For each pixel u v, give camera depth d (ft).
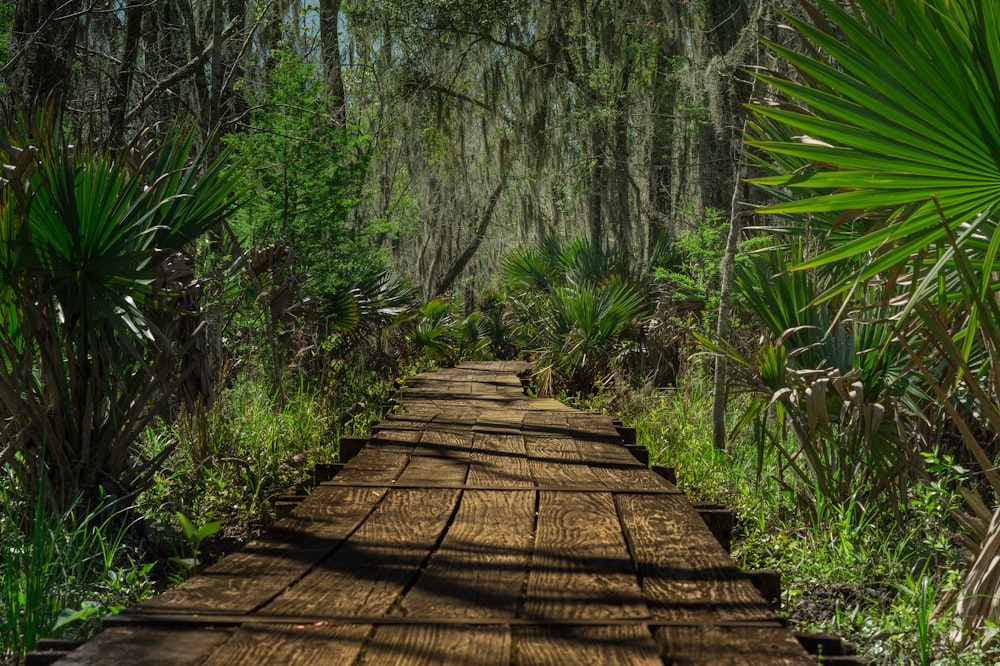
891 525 18.57
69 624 11.35
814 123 12.01
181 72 39.52
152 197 17.53
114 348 16.93
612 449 20.40
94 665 7.14
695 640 7.94
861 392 17.10
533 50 78.69
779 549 17.07
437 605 8.84
